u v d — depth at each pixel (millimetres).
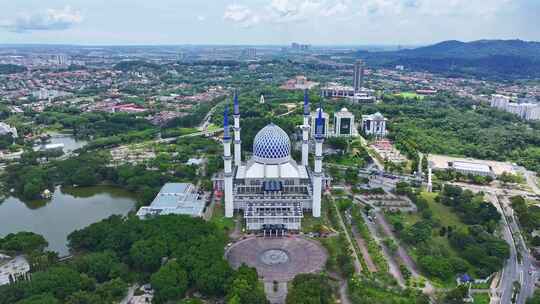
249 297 189625
